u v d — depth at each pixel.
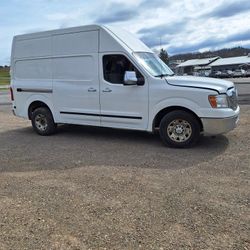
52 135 9.02
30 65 9.12
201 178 5.23
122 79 7.70
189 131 7.08
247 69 87.62
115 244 3.37
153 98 7.32
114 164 6.11
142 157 6.55
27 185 5.10
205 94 6.82
